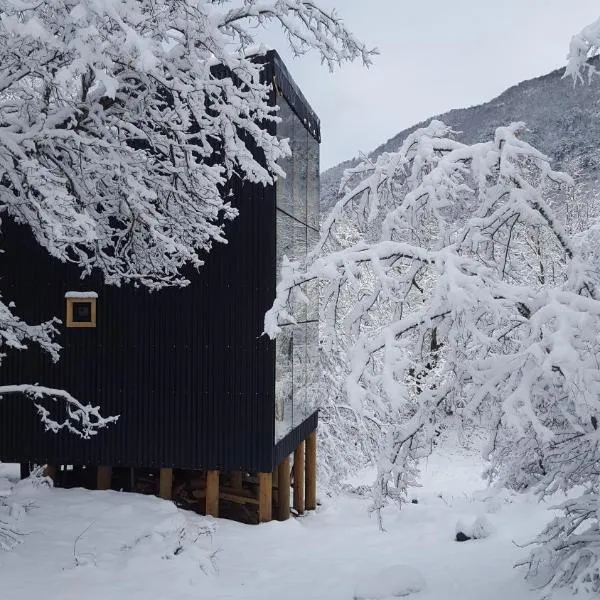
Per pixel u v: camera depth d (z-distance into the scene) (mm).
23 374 13297
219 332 12984
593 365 5738
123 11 6734
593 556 6492
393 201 8406
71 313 13227
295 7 8461
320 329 19250
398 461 6961
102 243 10227
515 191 7277
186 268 13047
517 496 14078
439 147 7855
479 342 6367
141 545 9742
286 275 6566
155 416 13102
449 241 7801
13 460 13305
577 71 6270
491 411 6582
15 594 7750
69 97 8438
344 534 13023
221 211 12906
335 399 20750
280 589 9109
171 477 13500
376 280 7082
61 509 11438
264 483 13328
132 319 13172
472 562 9789
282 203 13336
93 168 8625
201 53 8891
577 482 7473
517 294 6555
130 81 9156
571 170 35875
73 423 13266
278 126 12875
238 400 12898
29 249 13320
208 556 10086
